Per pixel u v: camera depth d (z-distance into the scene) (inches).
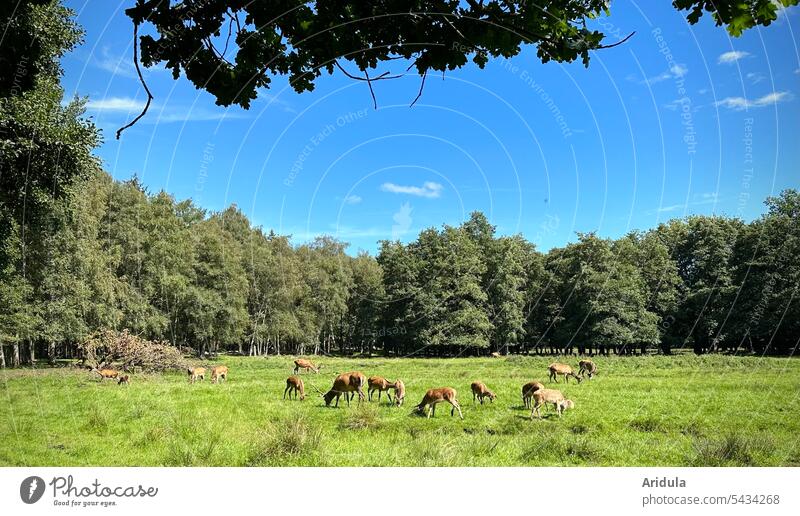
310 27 209.6
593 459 405.1
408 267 2493.8
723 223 2290.8
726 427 525.3
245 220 2765.7
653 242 2399.1
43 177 866.8
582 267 2236.7
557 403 611.8
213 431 475.5
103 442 442.3
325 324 2775.6
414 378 1176.2
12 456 380.5
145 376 1211.9
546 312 2573.8
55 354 1871.3
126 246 1812.3
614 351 2359.7
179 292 1959.9
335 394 712.4
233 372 1512.1
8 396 721.6
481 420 590.9
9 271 1110.4
